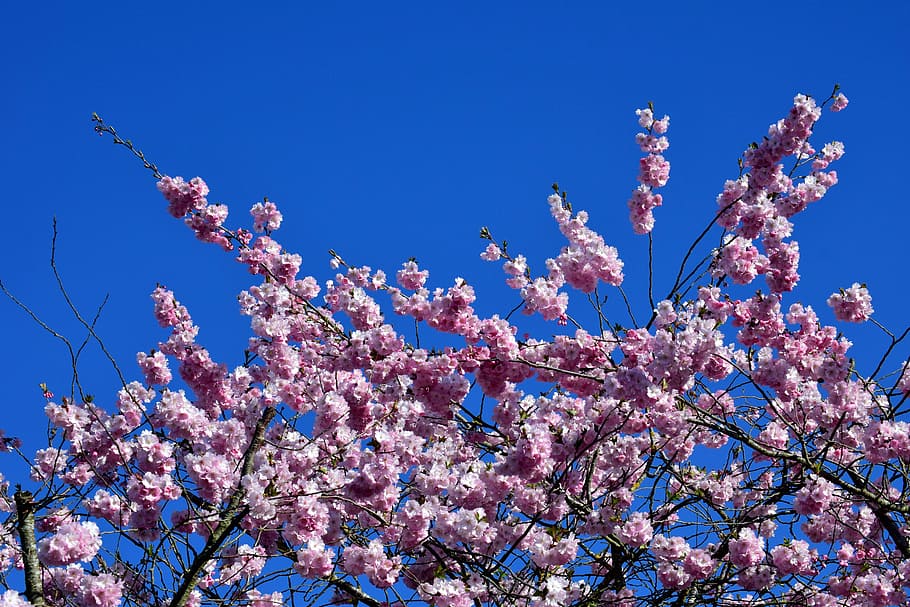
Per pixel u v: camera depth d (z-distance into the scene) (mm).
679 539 6566
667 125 7746
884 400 7656
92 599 5941
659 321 6605
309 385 7355
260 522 6184
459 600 6148
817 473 7090
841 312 7148
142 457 6355
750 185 7703
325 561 6227
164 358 7551
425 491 6551
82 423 6793
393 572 6383
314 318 8047
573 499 7066
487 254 7434
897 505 7020
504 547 6883
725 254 7234
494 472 6395
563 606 6238
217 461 6277
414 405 6977
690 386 6734
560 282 7316
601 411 6746
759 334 7539
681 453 8086
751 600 7160
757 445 7098
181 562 6180
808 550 7227
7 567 7250
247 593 6680
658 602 6746
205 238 8367
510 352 6867
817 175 8180
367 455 6477
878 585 6918
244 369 7637
